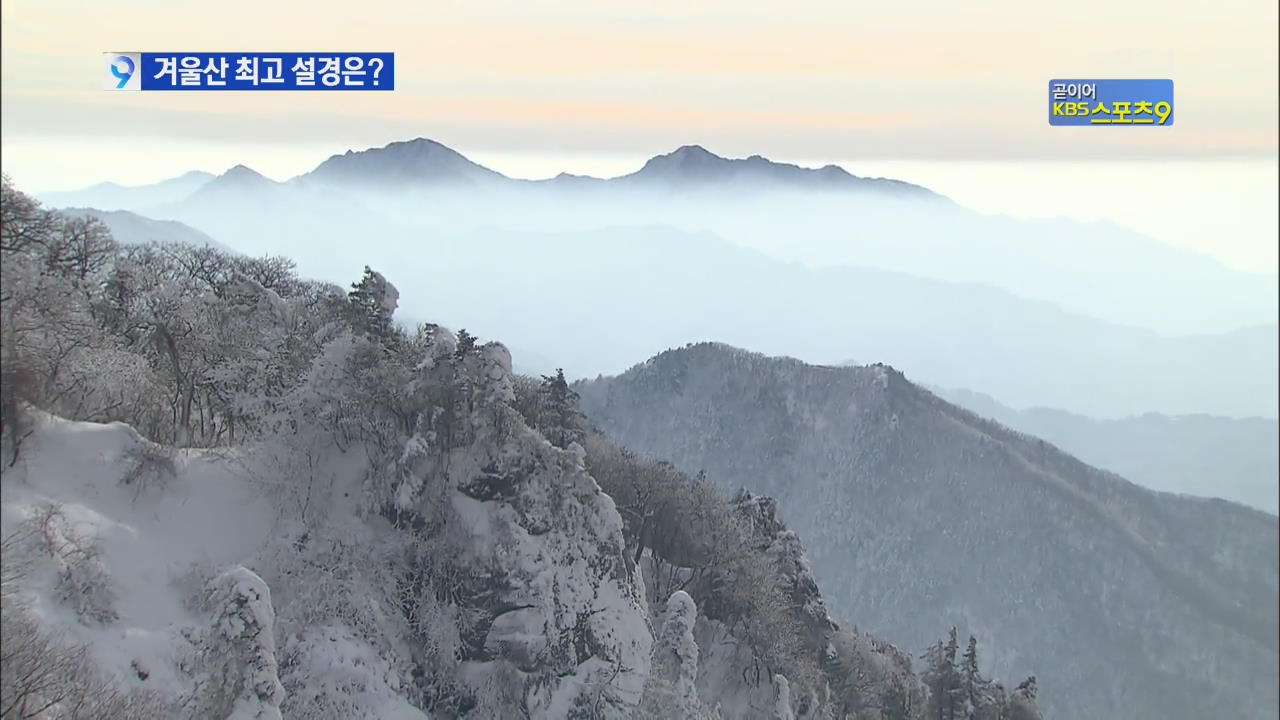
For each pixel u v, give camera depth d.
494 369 53.91
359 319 56.47
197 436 58.00
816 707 65.31
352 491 52.19
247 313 58.28
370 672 45.88
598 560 54.81
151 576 42.00
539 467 54.28
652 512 70.56
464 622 50.53
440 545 51.62
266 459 50.28
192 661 38.62
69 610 37.09
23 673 30.38
